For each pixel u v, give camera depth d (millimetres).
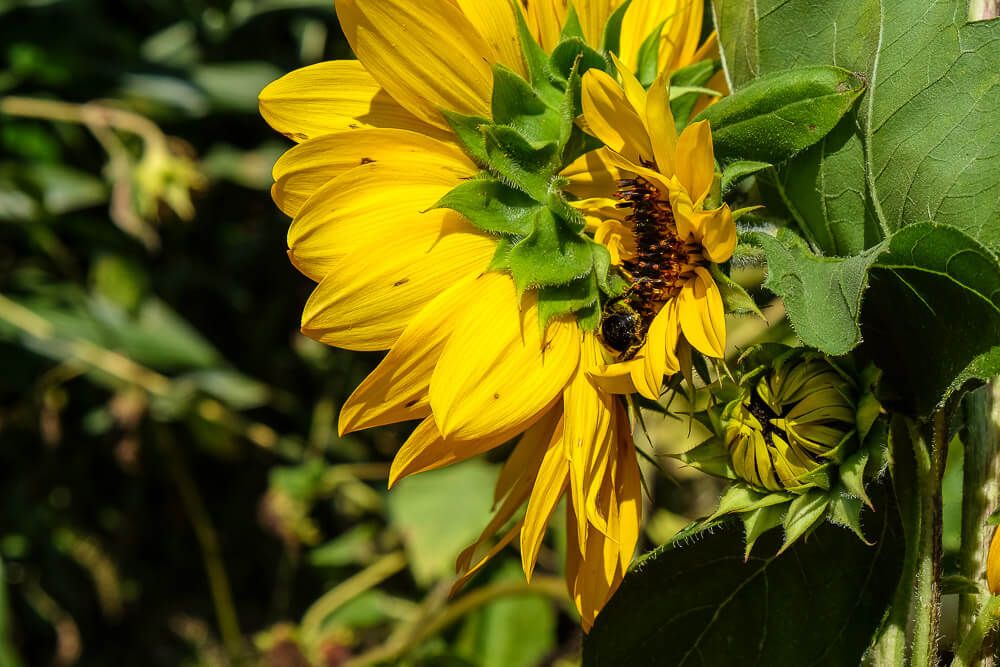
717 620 605
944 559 776
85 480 1025
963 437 607
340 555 993
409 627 931
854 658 592
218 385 979
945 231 544
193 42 1005
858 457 564
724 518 578
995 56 580
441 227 582
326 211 580
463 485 930
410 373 578
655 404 592
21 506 1010
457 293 577
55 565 1021
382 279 580
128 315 971
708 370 583
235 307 1017
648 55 597
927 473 579
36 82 983
